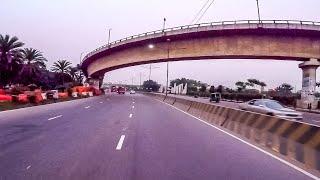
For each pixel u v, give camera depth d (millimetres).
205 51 50312
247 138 12594
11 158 8234
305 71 46469
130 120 19156
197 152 9516
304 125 8820
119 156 8688
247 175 7004
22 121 17219
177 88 144375
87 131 13719
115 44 61875
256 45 46625
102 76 93062
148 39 55844
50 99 40625
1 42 64562
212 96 59031
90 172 6930
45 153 8930
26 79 79562
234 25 46656
